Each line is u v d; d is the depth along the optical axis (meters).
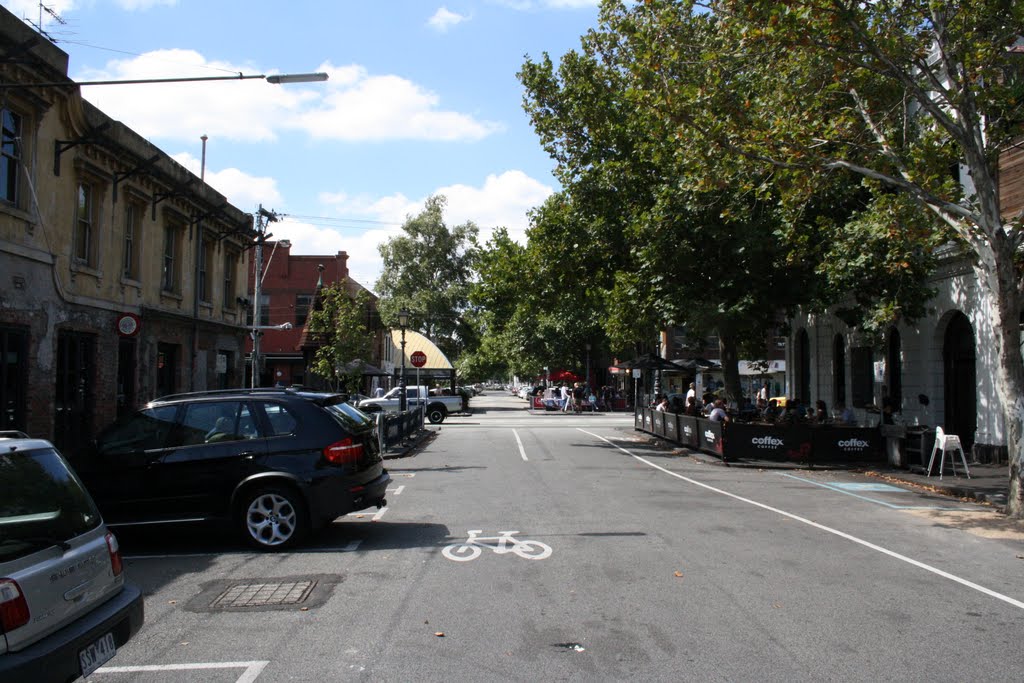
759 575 7.29
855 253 16.33
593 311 55.06
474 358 61.59
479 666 4.94
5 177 13.42
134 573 7.56
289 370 45.53
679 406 27.98
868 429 17.75
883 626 5.79
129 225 18.45
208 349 23.16
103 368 16.84
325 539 9.06
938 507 11.74
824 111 13.46
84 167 15.82
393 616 6.01
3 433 4.50
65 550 4.14
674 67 13.12
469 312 56.44
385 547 8.58
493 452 20.84
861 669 4.90
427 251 55.47
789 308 20.38
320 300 41.19
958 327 19.22
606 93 21.84
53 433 14.81
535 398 57.53
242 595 6.68
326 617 6.01
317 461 8.47
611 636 5.51
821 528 9.81
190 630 5.73
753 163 12.95
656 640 5.43
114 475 8.48
